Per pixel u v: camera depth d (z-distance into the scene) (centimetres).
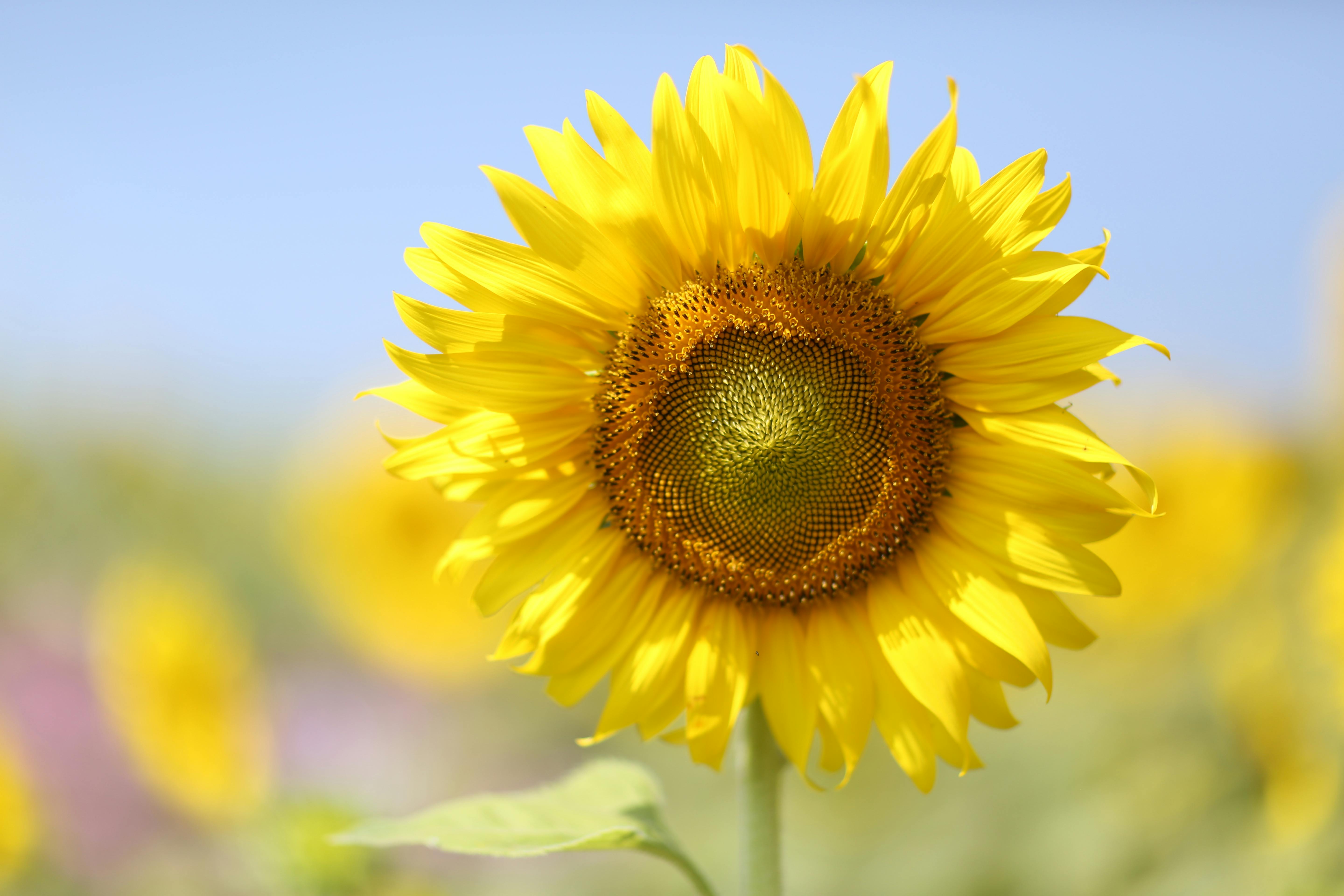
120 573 211
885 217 95
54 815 150
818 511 98
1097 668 177
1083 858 134
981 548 97
